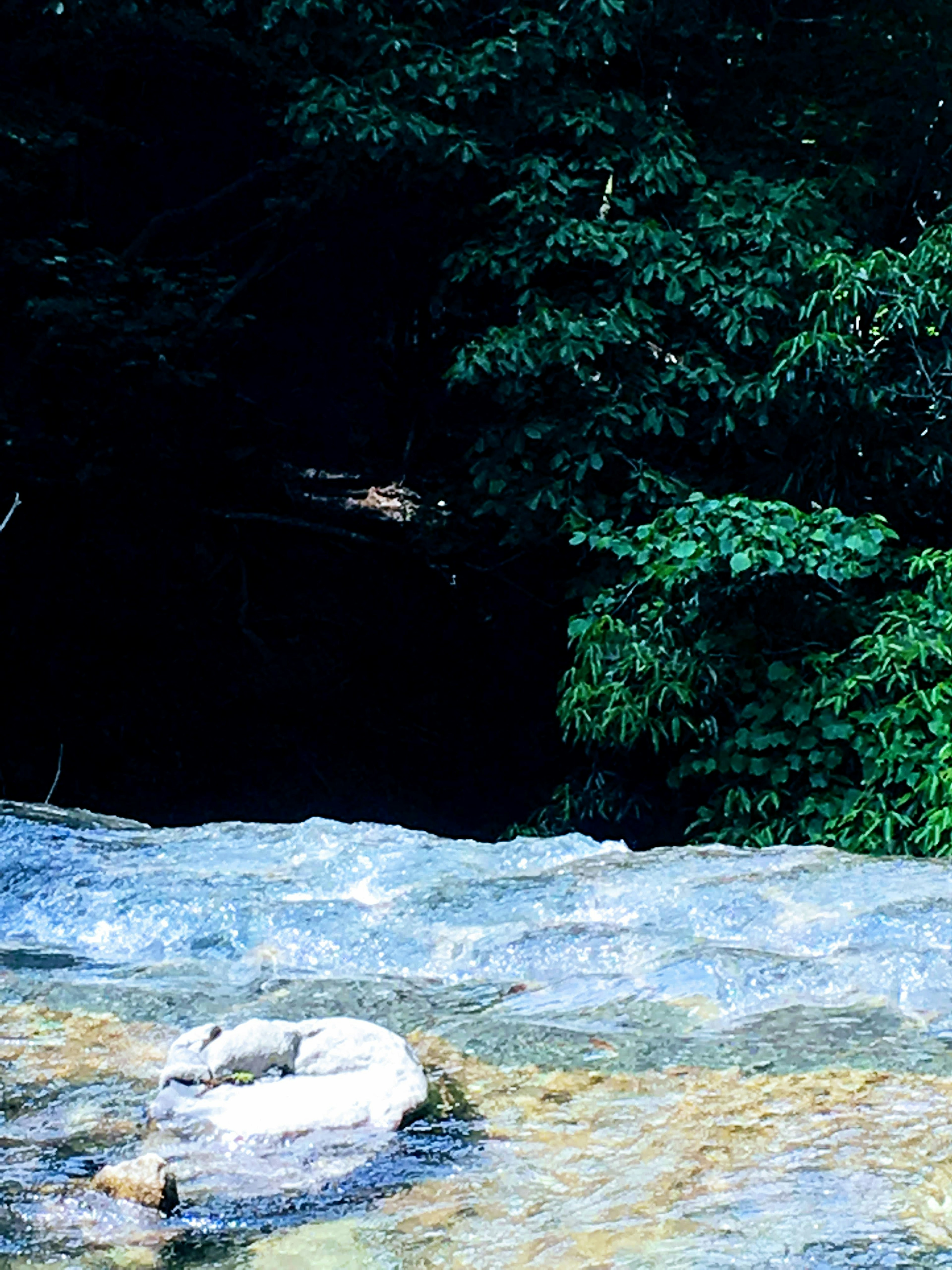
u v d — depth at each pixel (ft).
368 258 40.29
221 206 40.09
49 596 35.42
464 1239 5.32
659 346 30.37
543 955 9.09
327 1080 6.81
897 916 9.10
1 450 32.94
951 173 33.19
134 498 35.83
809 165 31.48
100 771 36.09
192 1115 6.55
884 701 26.35
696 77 33.76
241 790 38.27
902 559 28.50
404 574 39.32
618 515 29.99
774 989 8.36
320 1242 5.31
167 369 32.24
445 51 29.76
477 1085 7.07
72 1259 5.19
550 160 29.48
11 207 33.71
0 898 10.65
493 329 28.91
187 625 37.47
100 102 36.88
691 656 26.94
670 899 9.73
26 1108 6.81
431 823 38.99
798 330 29.27
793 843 26.68
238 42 31.99
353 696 39.91
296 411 42.70
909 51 32.71
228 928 9.89
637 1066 7.27
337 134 28.71
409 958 9.34
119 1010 8.36
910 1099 6.69
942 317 27.35
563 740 31.50
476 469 29.43
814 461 29.55
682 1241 5.24
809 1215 5.44
